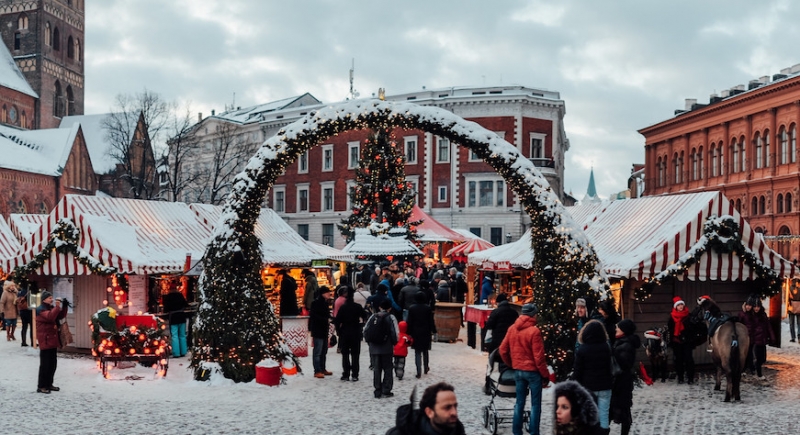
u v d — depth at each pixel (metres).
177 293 20.42
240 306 16.20
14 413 13.02
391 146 47.78
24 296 22.80
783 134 57.53
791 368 19.06
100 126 86.44
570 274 16.31
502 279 27.75
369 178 47.38
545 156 66.81
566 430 6.12
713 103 71.06
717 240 17.50
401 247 33.38
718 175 66.75
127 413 13.08
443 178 68.25
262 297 16.66
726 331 14.68
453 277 30.94
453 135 17.16
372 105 17.05
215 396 14.64
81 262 20.05
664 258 17.41
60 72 87.19
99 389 15.36
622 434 10.80
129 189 80.62
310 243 30.67
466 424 12.41
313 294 23.81
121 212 22.30
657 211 19.61
